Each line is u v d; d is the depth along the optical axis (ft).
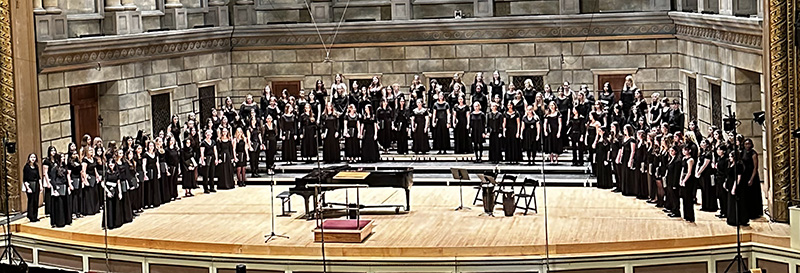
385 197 72.84
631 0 88.12
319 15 92.32
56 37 75.15
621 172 70.90
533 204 69.05
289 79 92.63
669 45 86.53
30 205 67.36
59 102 75.87
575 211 66.59
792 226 57.93
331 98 82.23
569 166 76.74
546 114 77.10
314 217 66.85
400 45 91.30
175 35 85.35
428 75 90.99
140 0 85.61
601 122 74.18
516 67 89.66
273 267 59.47
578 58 88.33
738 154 62.18
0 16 70.95
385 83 91.97
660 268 58.44
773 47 62.54
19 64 71.61
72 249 63.72
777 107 62.75
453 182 75.82
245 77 93.35
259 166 81.92
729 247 58.80
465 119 79.51
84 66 77.46
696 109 82.02
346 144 79.51
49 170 66.44
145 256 61.67
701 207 66.23
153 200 70.79
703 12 77.97
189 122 75.97
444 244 59.36
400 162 79.77
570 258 57.88
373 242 60.29
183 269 60.95
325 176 65.41
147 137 73.41
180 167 74.18
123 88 81.66
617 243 58.80
